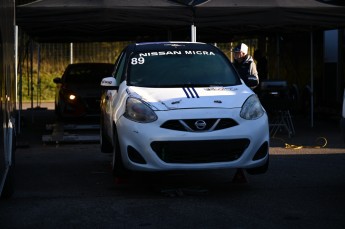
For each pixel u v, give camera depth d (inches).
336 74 741.9
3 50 274.4
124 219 278.7
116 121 336.2
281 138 573.0
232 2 548.7
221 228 261.6
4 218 282.7
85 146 533.6
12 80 341.7
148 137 312.2
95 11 528.4
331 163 429.4
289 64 861.2
